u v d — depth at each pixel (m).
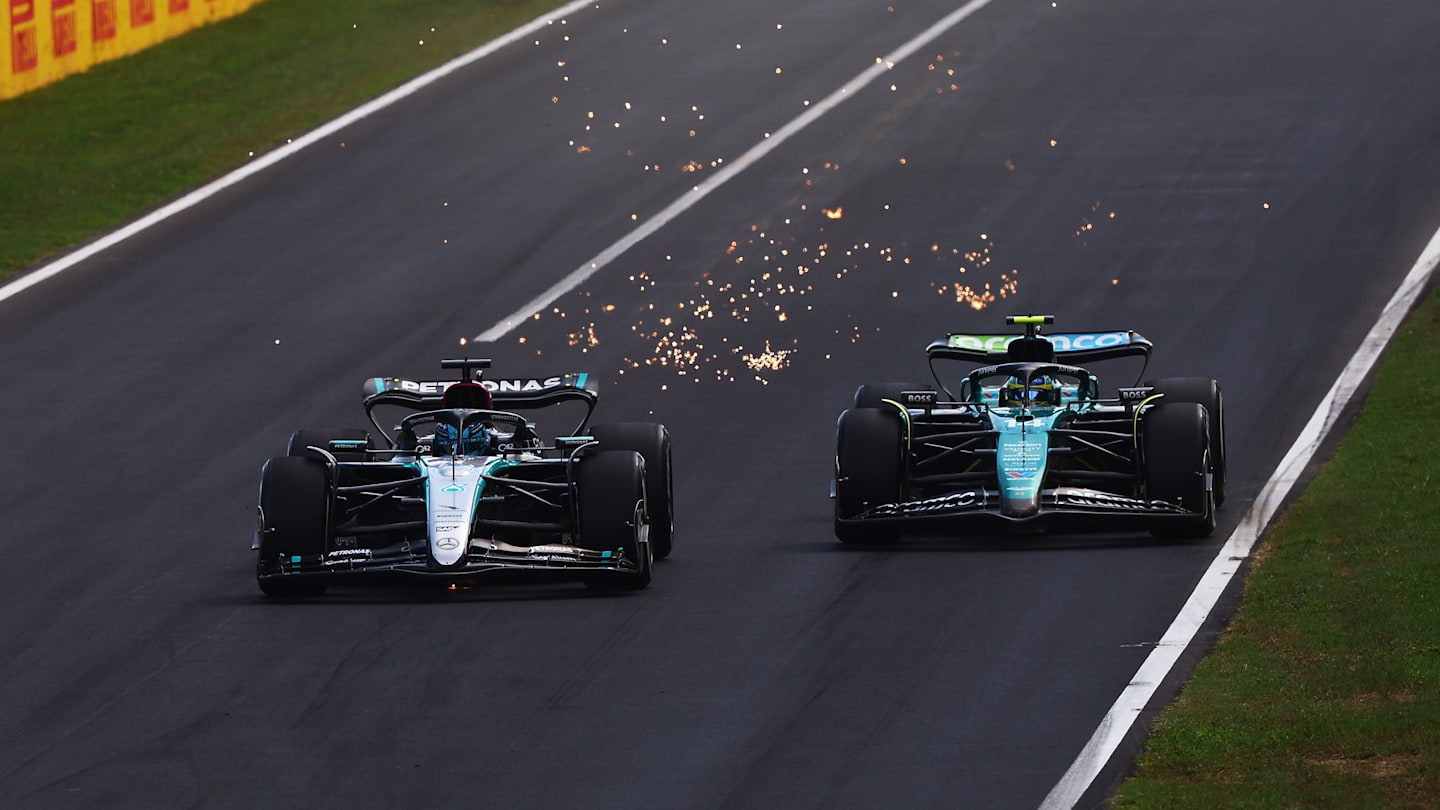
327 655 45.94
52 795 37.38
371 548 54.16
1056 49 128.12
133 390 77.56
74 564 56.25
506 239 97.75
